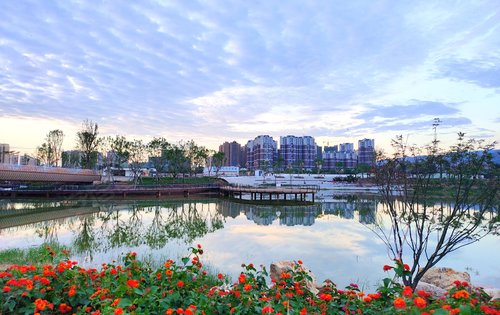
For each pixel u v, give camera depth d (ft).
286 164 480.23
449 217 24.63
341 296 17.29
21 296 16.78
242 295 15.75
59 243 56.18
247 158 557.74
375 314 14.84
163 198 169.58
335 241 59.77
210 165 333.62
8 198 151.12
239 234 67.72
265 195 195.72
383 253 50.06
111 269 19.76
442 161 25.32
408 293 14.37
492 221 25.44
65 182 184.24
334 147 595.47
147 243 57.57
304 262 45.14
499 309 13.47
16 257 42.65
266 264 43.80
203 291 17.95
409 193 27.58
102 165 249.14
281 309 15.06
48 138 265.13
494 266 43.42
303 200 153.89
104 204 134.82
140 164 232.12
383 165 29.14
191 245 55.72
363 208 122.93
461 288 15.79
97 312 14.14
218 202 149.69
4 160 244.22
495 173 23.29
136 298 15.14
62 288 18.08
